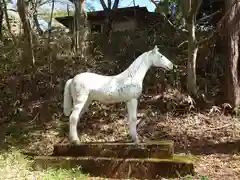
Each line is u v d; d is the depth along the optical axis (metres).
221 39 9.51
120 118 8.47
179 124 7.97
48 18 15.86
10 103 9.38
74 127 5.77
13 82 9.63
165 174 5.03
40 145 7.42
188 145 7.08
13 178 5.14
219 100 8.83
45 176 5.10
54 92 9.43
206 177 4.78
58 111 9.02
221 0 12.42
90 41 11.48
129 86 5.57
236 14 8.55
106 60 10.89
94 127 8.16
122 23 15.20
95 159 5.42
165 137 7.51
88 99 5.86
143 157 5.34
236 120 7.98
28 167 5.77
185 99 8.35
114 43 11.64
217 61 10.02
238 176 5.00
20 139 7.76
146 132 7.77
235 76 8.42
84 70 9.82
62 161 5.58
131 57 10.92
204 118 8.11
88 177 5.25
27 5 10.22
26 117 8.96
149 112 8.48
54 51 10.86
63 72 9.84
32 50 10.00
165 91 9.08
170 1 12.06
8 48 10.94
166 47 10.85
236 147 6.65
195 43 8.36
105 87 5.67
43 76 9.77
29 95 9.46
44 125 8.48
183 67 9.57
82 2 10.91
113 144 5.52
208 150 6.71
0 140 7.73
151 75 9.76
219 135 7.36
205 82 9.44
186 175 4.93
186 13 8.16
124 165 5.25
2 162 6.24
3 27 12.71
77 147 5.70
